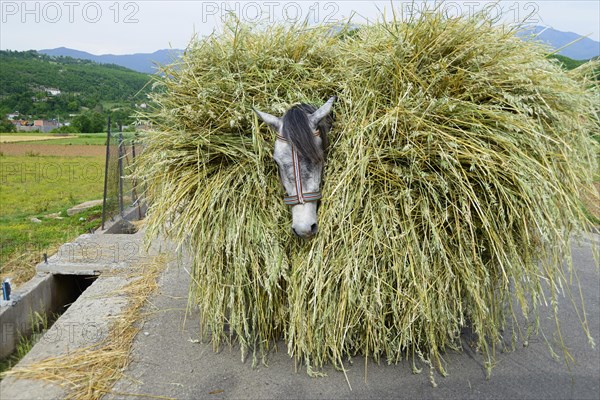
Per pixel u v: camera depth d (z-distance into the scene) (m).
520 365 3.24
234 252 2.87
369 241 2.75
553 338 3.69
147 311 4.22
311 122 2.76
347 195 2.73
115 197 8.46
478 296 2.76
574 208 2.81
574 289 4.80
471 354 3.40
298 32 3.33
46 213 9.78
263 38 3.32
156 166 3.12
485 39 2.96
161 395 2.91
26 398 2.86
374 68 2.99
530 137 2.78
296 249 2.99
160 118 3.26
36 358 3.34
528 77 2.88
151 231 3.11
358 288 2.75
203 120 3.12
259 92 3.07
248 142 3.04
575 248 6.18
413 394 2.88
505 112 2.78
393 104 2.88
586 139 2.93
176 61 3.31
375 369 3.17
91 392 2.94
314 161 2.74
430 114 2.79
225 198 2.94
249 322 3.55
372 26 3.36
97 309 4.22
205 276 3.13
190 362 3.32
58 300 5.25
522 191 2.68
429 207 2.79
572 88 2.94
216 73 3.13
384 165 2.82
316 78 3.16
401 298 2.79
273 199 2.99
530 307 4.35
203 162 2.99
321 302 2.83
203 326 3.89
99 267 5.24
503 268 2.74
